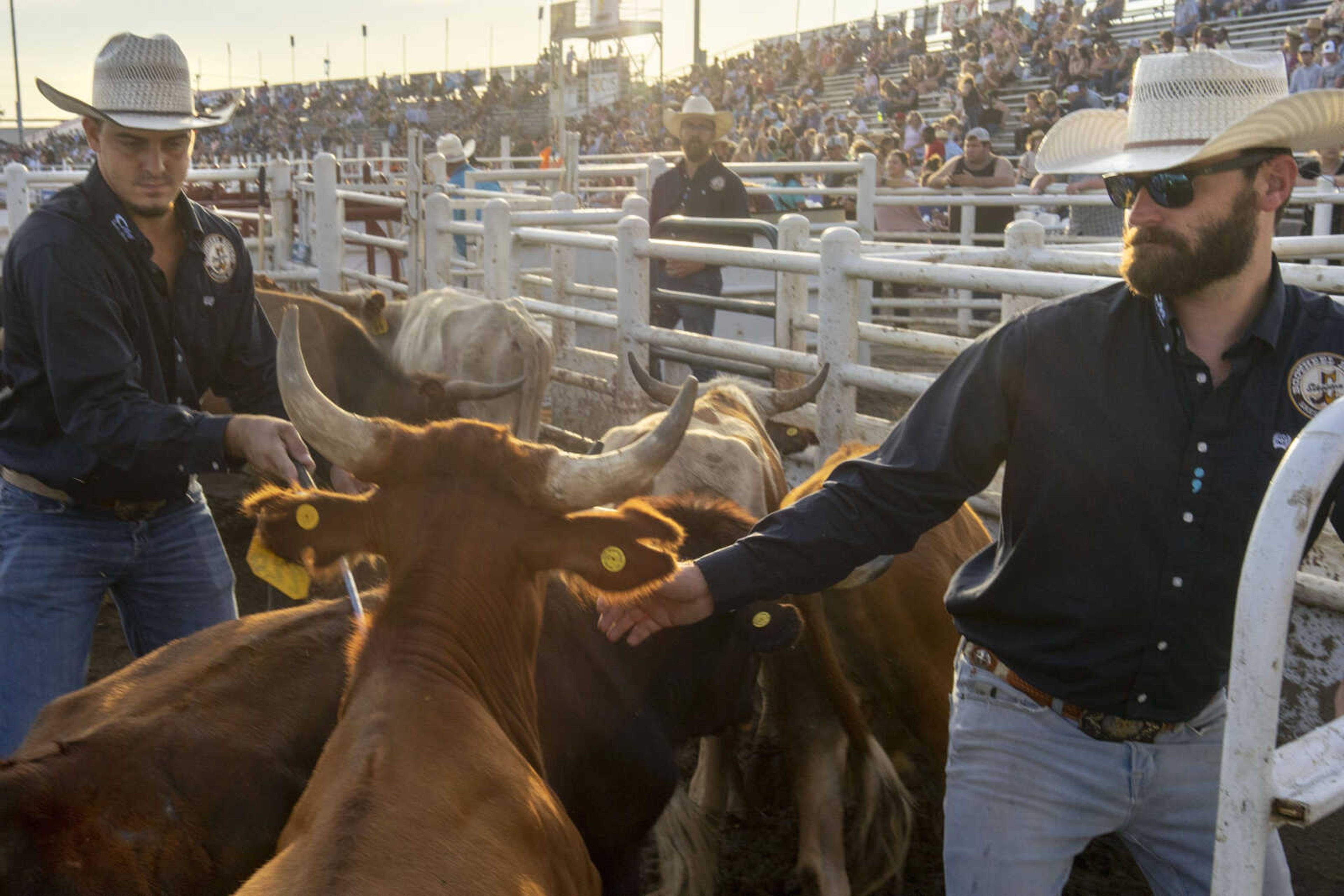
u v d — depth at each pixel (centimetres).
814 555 244
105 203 321
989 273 507
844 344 588
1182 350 224
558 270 905
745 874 402
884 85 2741
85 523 329
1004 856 238
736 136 2789
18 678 325
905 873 403
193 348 348
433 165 1302
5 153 4209
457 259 1254
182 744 227
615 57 4506
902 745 423
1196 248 216
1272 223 224
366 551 232
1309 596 441
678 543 235
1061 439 231
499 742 206
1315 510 161
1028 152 1481
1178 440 226
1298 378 222
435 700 205
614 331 1053
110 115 312
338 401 694
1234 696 164
